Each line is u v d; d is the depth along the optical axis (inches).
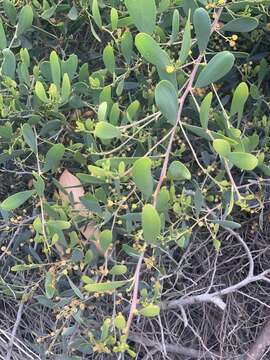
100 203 57.1
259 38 61.8
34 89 52.5
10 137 54.0
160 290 55.1
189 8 48.8
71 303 53.4
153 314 41.5
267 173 52.8
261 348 63.5
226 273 65.0
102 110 44.2
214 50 63.2
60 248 54.8
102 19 59.1
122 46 50.4
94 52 62.9
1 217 63.4
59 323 63.0
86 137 53.3
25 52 50.9
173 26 46.6
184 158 61.9
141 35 40.6
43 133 55.2
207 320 65.4
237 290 61.7
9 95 54.1
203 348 64.6
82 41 63.5
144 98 58.7
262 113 62.9
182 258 58.9
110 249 55.9
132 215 50.8
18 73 54.7
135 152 55.1
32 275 63.1
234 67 62.4
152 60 42.4
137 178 40.6
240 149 44.3
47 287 52.0
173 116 42.9
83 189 58.2
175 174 44.5
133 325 62.6
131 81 61.6
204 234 64.6
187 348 63.6
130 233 54.6
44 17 55.4
